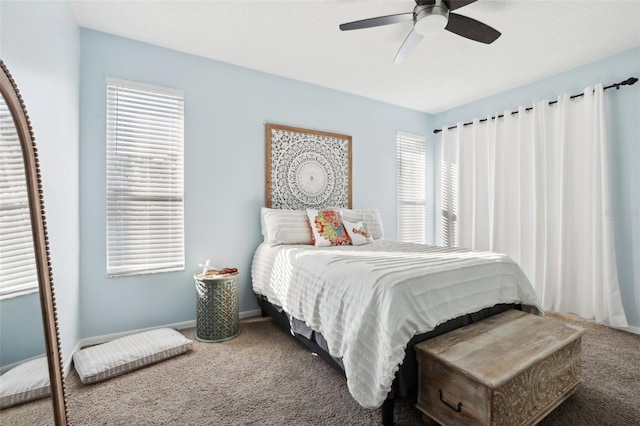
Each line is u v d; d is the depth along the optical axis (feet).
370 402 4.49
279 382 5.95
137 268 8.26
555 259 10.25
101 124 7.85
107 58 7.95
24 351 3.52
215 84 9.46
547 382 4.73
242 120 9.93
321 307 5.91
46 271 3.83
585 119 9.49
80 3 6.74
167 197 8.68
